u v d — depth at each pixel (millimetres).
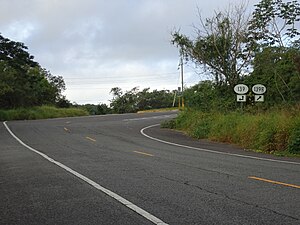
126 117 50438
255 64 31438
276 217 6977
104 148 19281
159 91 108000
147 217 7051
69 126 36062
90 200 8383
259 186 9688
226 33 33469
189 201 8172
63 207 7840
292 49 29422
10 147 20031
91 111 95875
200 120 29344
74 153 17109
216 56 33781
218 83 33875
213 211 7391
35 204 8117
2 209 7789
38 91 75375
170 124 34812
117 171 12047
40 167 13062
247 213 7238
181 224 6621
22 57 65625
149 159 15062
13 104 64188
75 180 10617
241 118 24578
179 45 35031
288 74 29047
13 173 11945
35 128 33750
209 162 14328
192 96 34812
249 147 20438
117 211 7492
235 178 10828
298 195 8672
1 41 64312
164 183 10094
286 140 18828
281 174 11594
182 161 14531
